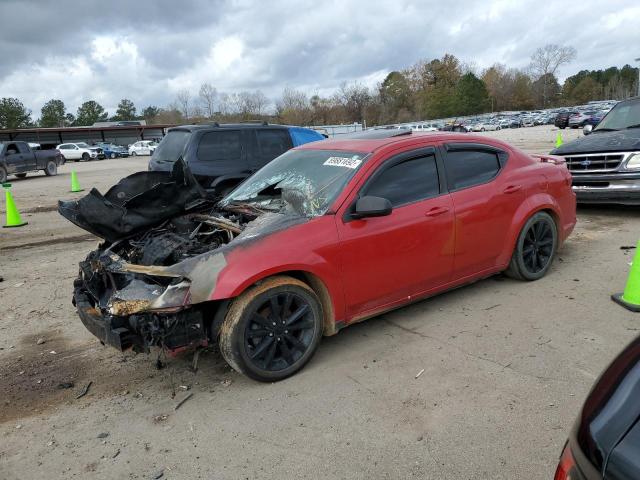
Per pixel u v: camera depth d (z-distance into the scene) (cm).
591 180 779
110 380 383
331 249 374
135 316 335
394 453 281
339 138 501
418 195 428
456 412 314
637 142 738
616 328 414
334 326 390
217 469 278
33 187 1947
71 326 492
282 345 365
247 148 883
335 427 308
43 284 633
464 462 271
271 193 449
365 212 375
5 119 10038
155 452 296
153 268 351
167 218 462
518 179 499
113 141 6862
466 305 479
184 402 346
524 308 464
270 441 299
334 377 365
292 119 8100
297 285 362
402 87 11269
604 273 547
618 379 137
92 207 425
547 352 381
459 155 465
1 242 912
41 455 299
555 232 540
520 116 8344
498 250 489
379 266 401
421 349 398
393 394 338
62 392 369
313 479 266
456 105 10881
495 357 378
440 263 441
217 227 423
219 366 394
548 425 296
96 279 404
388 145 427
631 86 11781
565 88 12975
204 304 346
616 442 124
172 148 866
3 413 345
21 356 429
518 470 263
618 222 777
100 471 282
